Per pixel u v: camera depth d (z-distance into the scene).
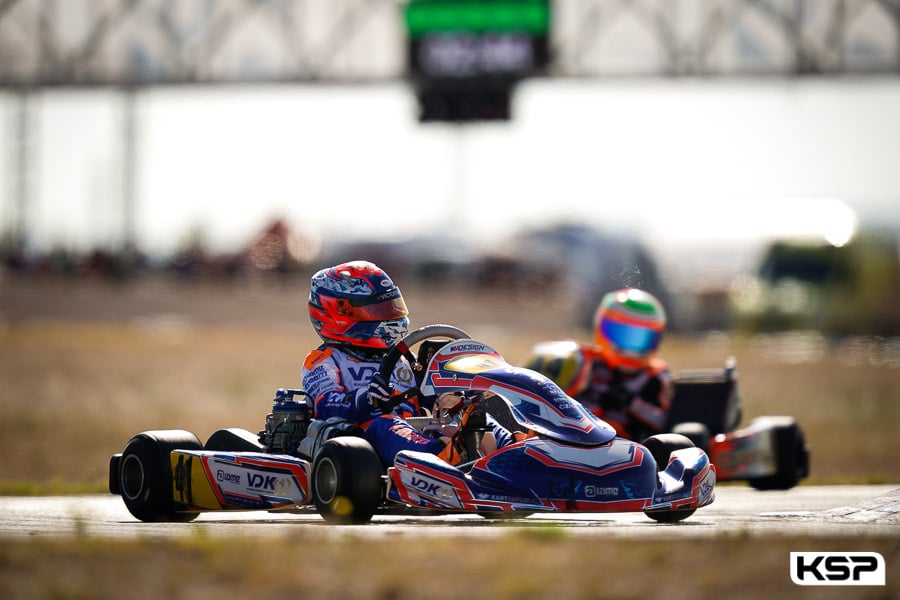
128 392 89.81
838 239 174.62
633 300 44.28
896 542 23.75
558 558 21.95
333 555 22.06
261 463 29.83
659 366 44.62
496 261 194.38
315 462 28.62
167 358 118.06
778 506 35.16
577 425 28.16
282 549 22.56
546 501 27.03
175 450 31.36
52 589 19.67
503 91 129.12
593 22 131.50
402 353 30.39
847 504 35.66
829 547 23.19
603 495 27.27
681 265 176.62
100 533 25.94
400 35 134.62
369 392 30.14
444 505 26.95
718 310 171.38
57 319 161.50
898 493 36.72
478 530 26.47
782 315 169.50
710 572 21.02
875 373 116.31
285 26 137.00
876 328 169.12
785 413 82.62
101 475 52.19
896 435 71.88
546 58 127.81
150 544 23.02
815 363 126.44
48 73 142.38
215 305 178.00
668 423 44.31
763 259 176.88
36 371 104.19
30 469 54.22
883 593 19.88
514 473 27.22
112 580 20.31
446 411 29.94
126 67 141.00
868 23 128.88
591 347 44.22
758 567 21.38
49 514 33.00
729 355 132.38
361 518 27.72
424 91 130.75
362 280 31.64
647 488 27.78
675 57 130.62
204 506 30.48
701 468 29.20
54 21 142.25
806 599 19.44
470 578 20.53
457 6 128.00
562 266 195.25
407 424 29.56
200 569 21.06
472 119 129.88
